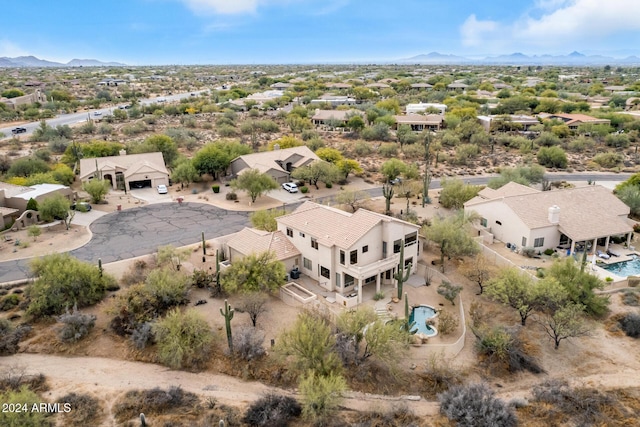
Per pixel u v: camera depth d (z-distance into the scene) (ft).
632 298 146.72
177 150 332.80
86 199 247.29
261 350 120.26
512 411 102.94
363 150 355.97
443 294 146.20
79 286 138.82
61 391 109.50
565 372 119.96
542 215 181.27
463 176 307.99
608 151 360.48
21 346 123.95
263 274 143.54
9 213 204.64
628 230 180.86
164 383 113.80
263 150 353.72
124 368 118.62
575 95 653.71
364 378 114.11
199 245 186.80
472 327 130.72
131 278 152.87
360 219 153.79
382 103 555.28
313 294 145.28
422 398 110.93
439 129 456.86
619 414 104.27
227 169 291.79
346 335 119.44
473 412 101.30
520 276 140.77
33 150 360.28
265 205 240.73
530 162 328.08
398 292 146.92
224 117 501.56
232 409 105.09
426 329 133.90
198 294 149.07
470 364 121.19
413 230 159.94
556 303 134.82
